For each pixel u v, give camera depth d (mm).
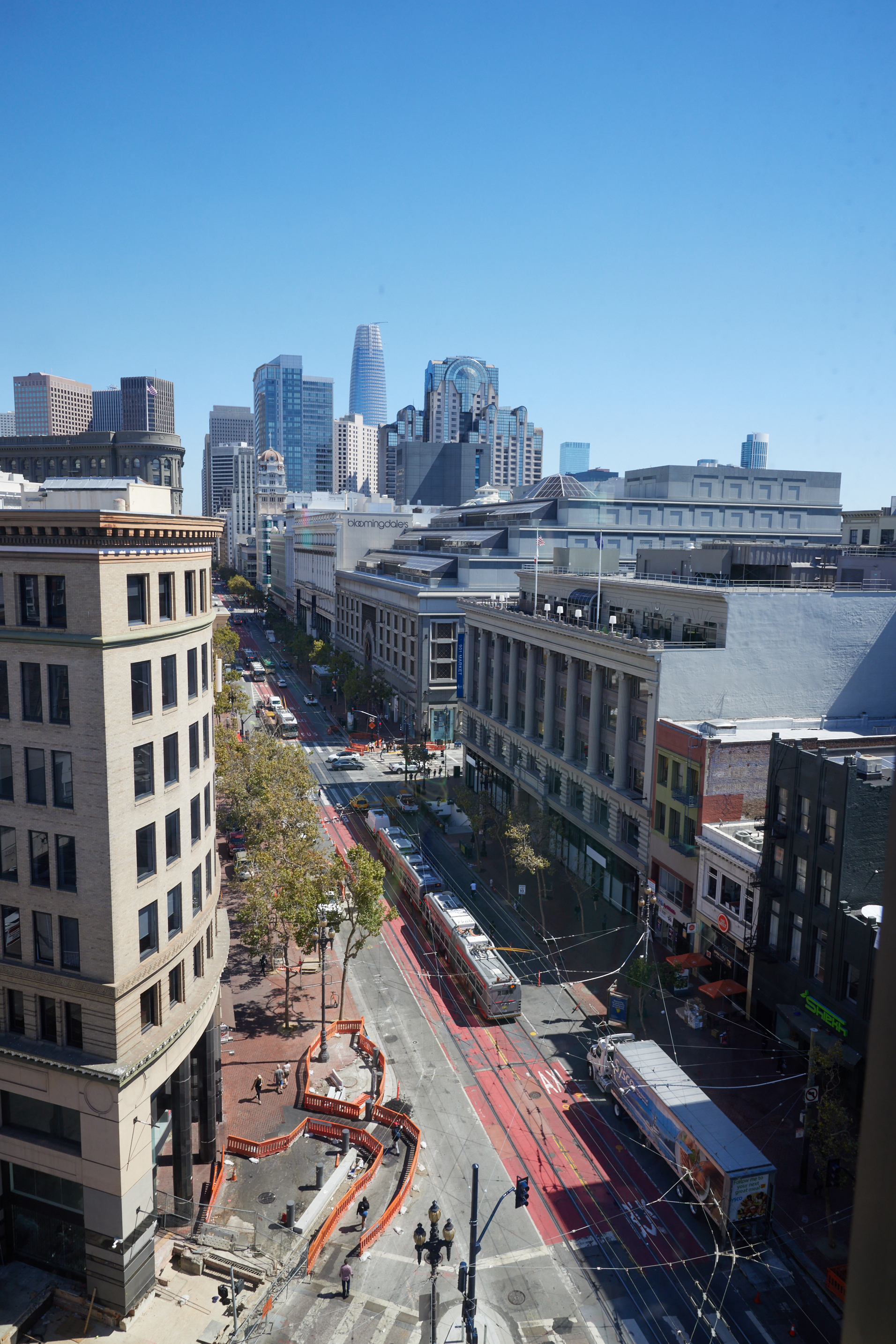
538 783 83438
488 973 54531
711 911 56688
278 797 68625
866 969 42781
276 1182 40281
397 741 124562
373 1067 46938
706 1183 37281
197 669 39250
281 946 59906
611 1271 35188
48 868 33406
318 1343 31859
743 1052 50375
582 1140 43312
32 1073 33594
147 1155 34312
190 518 36562
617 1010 53781
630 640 68312
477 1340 31672
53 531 31469
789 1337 32125
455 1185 39969
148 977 34531
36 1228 35562
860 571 75312
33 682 33031
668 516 137000
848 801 44344
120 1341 32406
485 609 98750
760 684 65188
